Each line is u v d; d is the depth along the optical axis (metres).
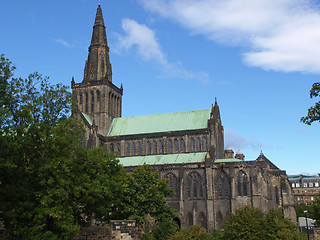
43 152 55.22
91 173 66.88
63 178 54.22
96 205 69.62
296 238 67.81
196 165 125.06
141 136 140.50
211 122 134.50
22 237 49.69
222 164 124.44
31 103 56.84
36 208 50.81
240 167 122.81
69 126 62.03
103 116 144.88
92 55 150.75
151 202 91.38
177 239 68.75
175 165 126.94
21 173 52.91
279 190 130.12
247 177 121.56
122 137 142.12
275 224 69.94
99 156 70.88
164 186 95.56
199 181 124.50
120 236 52.25
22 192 51.06
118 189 74.88
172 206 124.31
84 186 62.75
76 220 66.88
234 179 122.06
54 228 55.00
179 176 125.19
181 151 135.88
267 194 125.50
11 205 51.28
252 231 69.00
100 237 52.12
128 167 130.00
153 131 142.00
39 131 54.62
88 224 70.00
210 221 119.25
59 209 51.53
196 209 122.38
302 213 166.38
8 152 50.75
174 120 143.25
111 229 52.28
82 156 65.00
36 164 54.09
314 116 40.44
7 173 52.03
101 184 67.56
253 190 119.38
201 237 70.81
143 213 88.69
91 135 135.75
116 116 153.62
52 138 55.28
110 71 152.25
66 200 55.50
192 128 138.12
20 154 53.56
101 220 75.38
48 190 51.28
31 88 59.34
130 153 140.62
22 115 53.59
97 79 148.00
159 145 138.50
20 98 55.31
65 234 50.78
